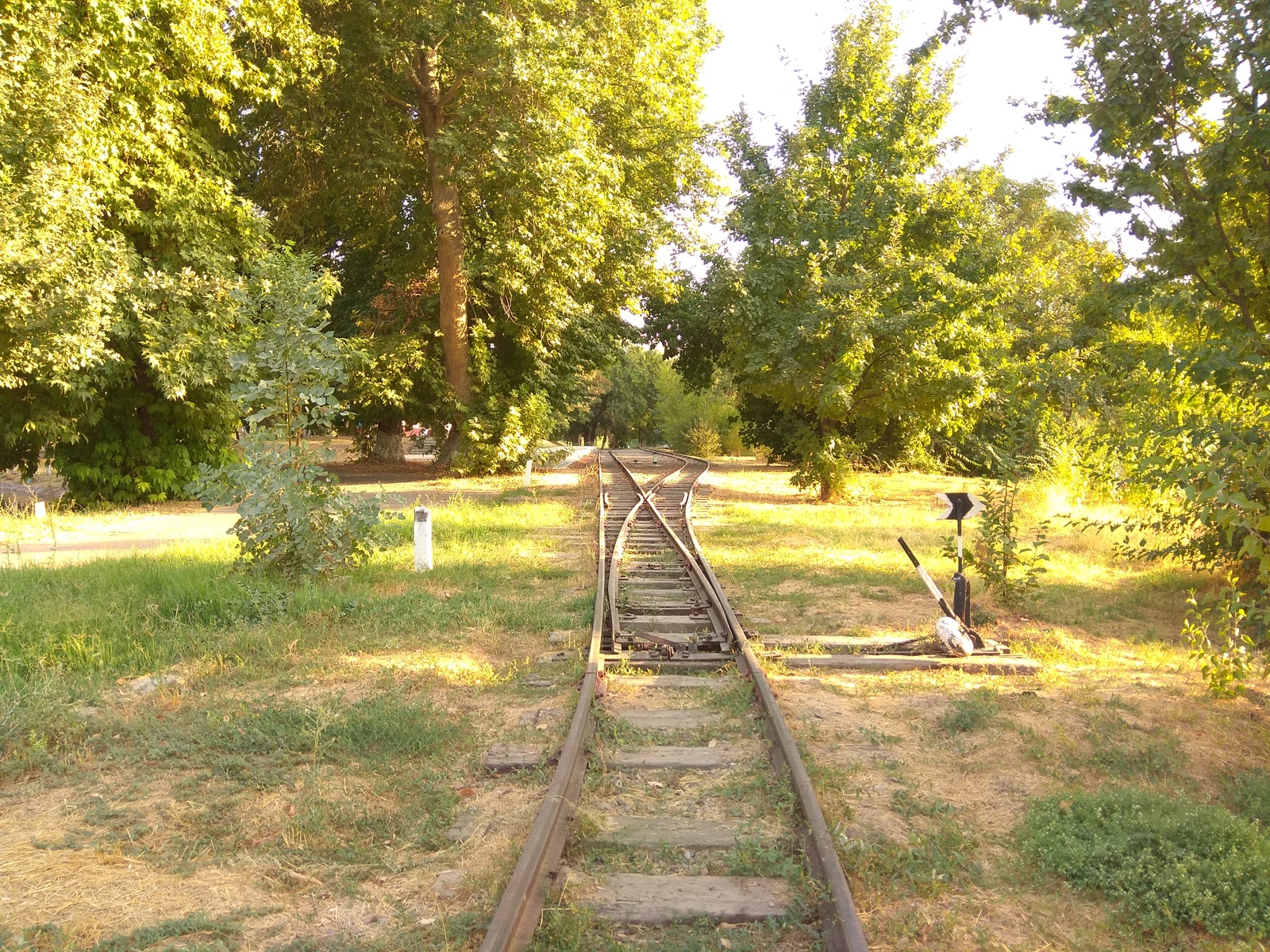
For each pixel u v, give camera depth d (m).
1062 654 8.41
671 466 37.69
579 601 10.11
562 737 5.97
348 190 26.56
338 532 10.55
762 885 4.18
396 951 3.72
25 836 4.72
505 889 3.96
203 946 3.73
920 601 10.68
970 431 23.69
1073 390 11.63
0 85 14.71
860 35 22.44
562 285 26.97
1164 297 8.73
